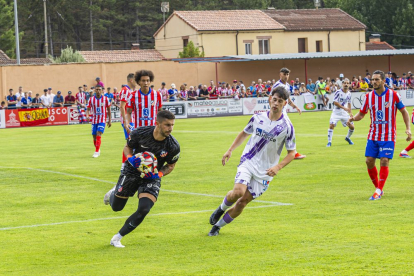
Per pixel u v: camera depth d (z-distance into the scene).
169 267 7.48
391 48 69.81
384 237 8.62
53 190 13.69
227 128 31.05
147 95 13.42
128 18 91.62
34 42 86.62
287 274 7.06
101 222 10.25
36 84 47.12
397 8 78.56
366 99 11.80
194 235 9.12
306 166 16.16
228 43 59.97
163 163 8.73
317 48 63.91
